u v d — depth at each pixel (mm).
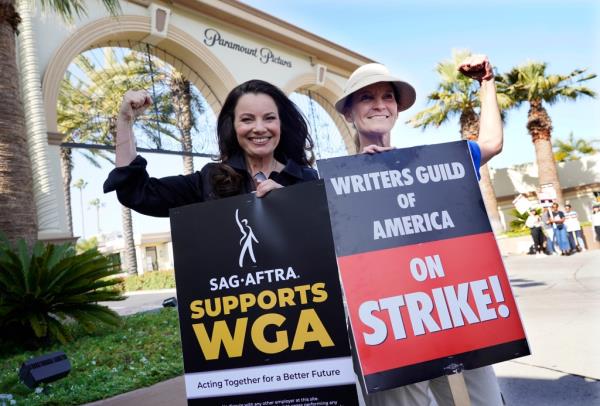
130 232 24141
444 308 1595
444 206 1704
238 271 1611
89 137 17219
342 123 18516
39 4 10164
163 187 1859
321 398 1505
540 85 20859
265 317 1571
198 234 1657
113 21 11406
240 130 1883
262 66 15148
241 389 1559
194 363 1604
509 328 1615
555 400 2926
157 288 19641
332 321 1525
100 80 15508
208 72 13617
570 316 4996
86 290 6488
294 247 1583
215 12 13578
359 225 1637
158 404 3348
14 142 6625
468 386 1769
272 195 1621
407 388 1738
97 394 3598
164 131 14859
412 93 2152
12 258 5812
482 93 2033
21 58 9727
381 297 1573
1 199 6426
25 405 3396
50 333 6203
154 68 15297
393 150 1731
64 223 9883
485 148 1911
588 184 24656
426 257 1637
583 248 14828
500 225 20203
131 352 4988
